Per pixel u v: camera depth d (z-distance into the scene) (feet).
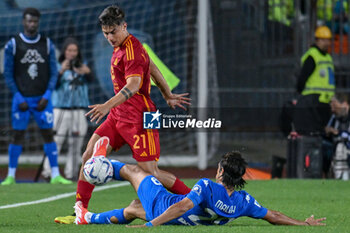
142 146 67.41
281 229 57.93
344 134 121.70
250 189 102.06
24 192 98.37
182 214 57.16
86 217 63.72
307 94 124.16
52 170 113.39
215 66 153.89
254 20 152.46
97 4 172.14
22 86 110.83
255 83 154.10
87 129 138.00
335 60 145.48
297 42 141.28
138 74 64.49
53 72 112.98
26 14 110.11
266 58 152.56
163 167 147.54
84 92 124.47
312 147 119.24
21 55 110.11
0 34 168.04
